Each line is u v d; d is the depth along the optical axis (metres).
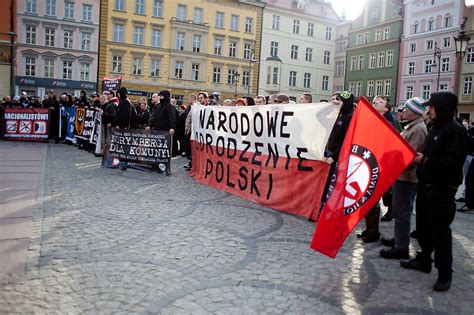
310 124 6.49
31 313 3.34
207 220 6.21
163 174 10.10
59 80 44.75
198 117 9.66
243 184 7.95
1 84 42.88
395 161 4.32
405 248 5.04
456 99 4.18
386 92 50.66
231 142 8.31
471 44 40.66
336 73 60.62
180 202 7.29
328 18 59.91
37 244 4.89
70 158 12.52
